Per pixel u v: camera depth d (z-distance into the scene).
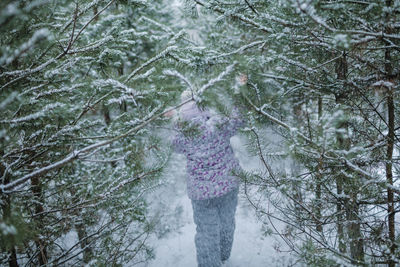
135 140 2.03
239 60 1.48
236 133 2.41
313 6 1.27
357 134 2.27
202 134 2.21
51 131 1.84
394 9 1.38
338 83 2.08
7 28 1.18
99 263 2.12
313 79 2.25
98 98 2.11
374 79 1.97
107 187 2.38
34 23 1.54
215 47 2.90
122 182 2.11
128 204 2.63
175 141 2.39
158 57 2.15
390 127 1.95
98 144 1.59
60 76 2.05
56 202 2.54
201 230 2.59
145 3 2.17
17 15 0.94
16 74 1.61
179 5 4.59
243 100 1.80
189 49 2.33
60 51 2.05
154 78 2.01
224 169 2.42
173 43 2.25
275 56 2.19
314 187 2.13
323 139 1.56
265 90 2.14
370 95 2.14
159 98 1.97
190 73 2.17
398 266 1.74
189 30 4.54
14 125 1.50
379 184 1.78
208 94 1.51
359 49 1.64
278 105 2.21
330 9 1.46
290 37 1.94
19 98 1.33
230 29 3.04
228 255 2.90
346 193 2.20
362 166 2.03
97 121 2.31
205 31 4.20
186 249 3.37
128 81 2.07
